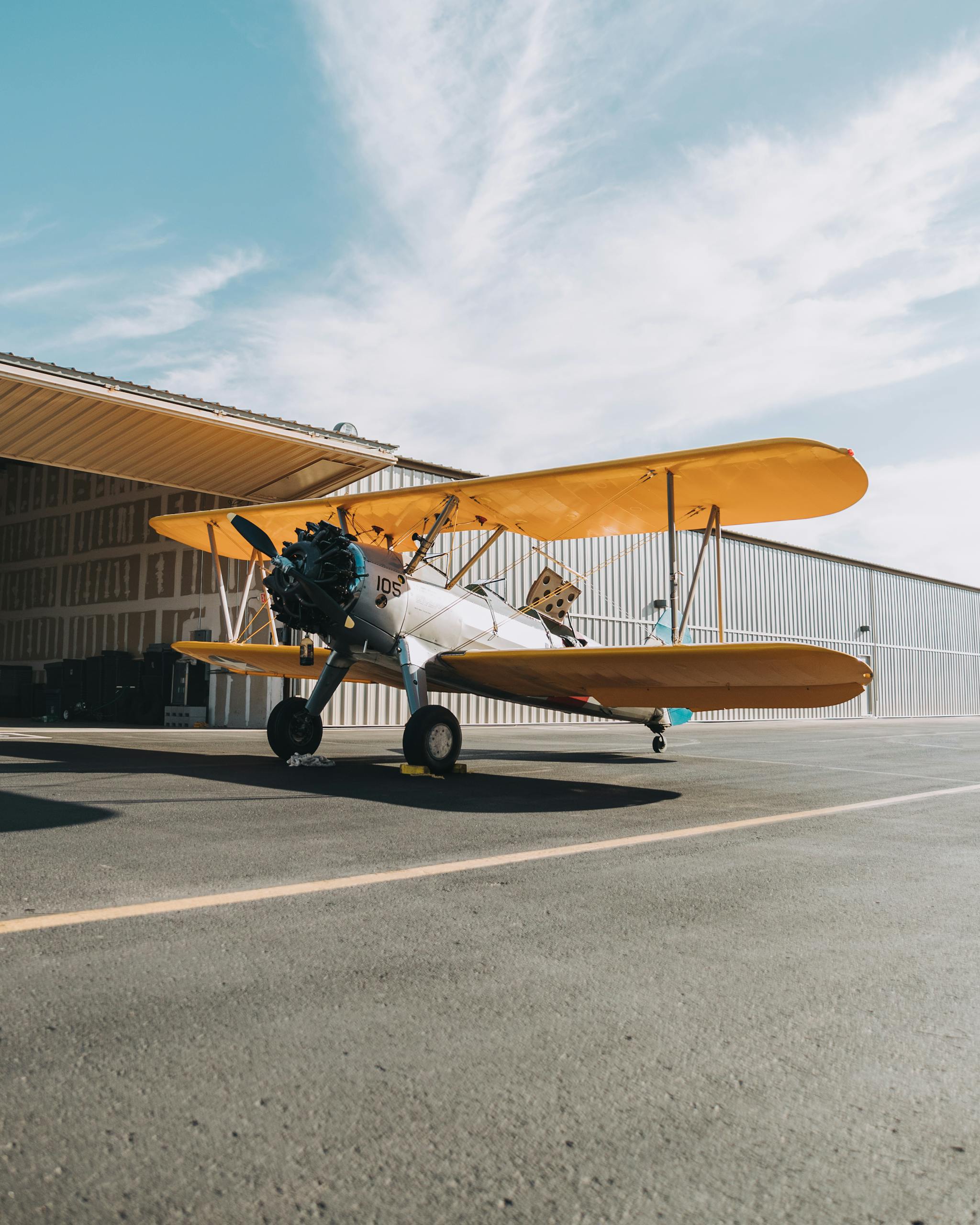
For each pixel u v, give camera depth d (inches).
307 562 277.4
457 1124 60.7
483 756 399.5
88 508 837.8
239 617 390.9
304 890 124.4
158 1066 67.9
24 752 343.3
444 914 114.2
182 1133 58.5
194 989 84.4
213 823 177.2
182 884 125.0
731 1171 55.9
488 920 112.1
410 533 362.6
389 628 287.6
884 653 1365.7
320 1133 59.0
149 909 111.8
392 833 172.4
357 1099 63.7
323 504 329.4
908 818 217.3
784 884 137.7
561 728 766.5
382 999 83.3
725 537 1093.8
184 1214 49.9
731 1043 75.8
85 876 128.0
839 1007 84.9
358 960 94.3
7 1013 77.2
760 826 197.8
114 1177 53.3
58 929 102.3
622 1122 61.6
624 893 128.4
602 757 403.9
